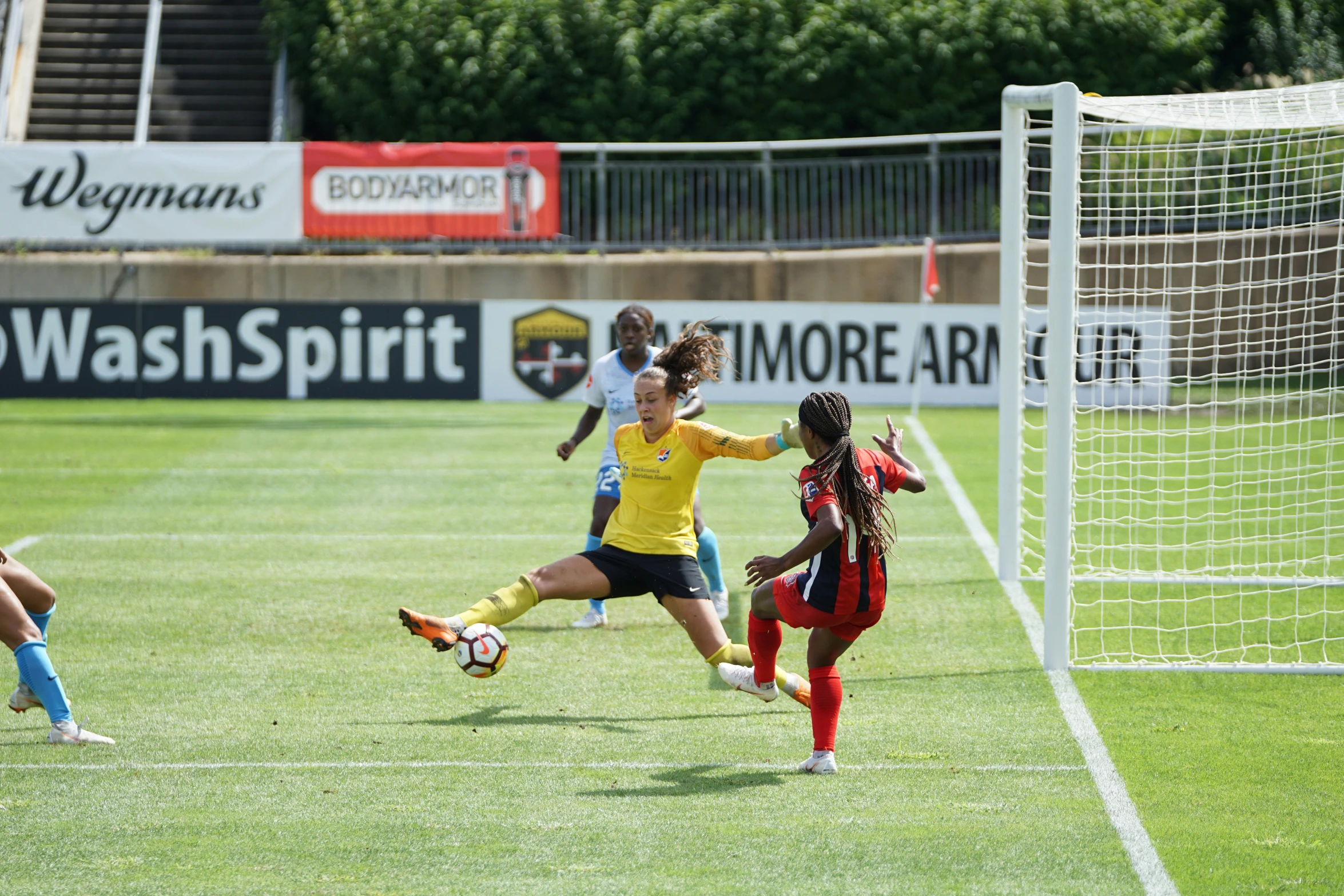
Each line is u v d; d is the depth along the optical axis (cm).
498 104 9019
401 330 7550
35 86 9488
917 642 2827
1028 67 8981
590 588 2188
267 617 3039
